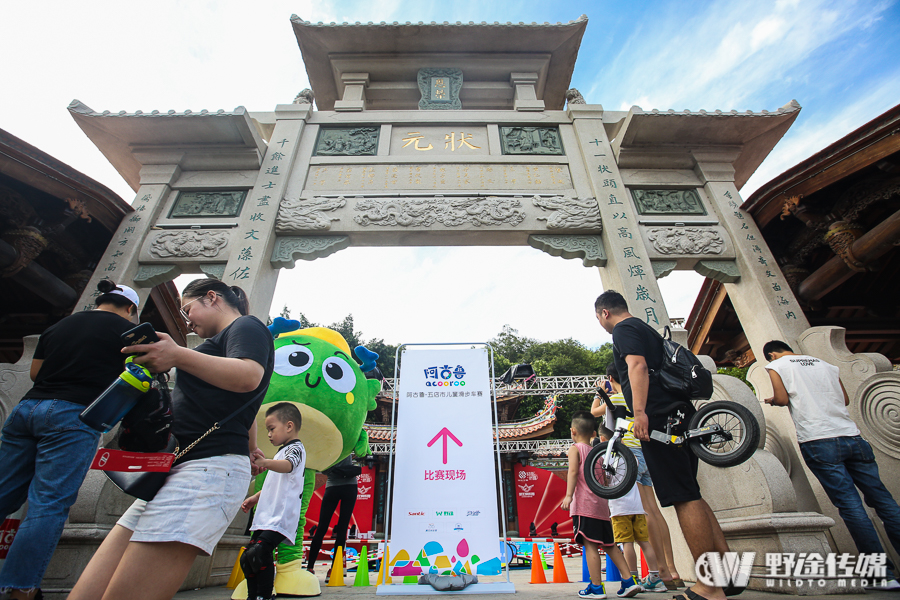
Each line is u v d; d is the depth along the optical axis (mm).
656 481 2969
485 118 9016
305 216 7465
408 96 10062
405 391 4555
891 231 5996
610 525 4059
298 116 8805
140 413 1800
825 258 8234
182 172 8070
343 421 4863
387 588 3842
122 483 1721
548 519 17938
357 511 16844
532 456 20500
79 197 6469
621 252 7215
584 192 8008
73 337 2908
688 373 3006
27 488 2781
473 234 7535
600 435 4551
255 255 6984
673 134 8133
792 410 4387
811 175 6375
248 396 1985
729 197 7906
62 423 2721
